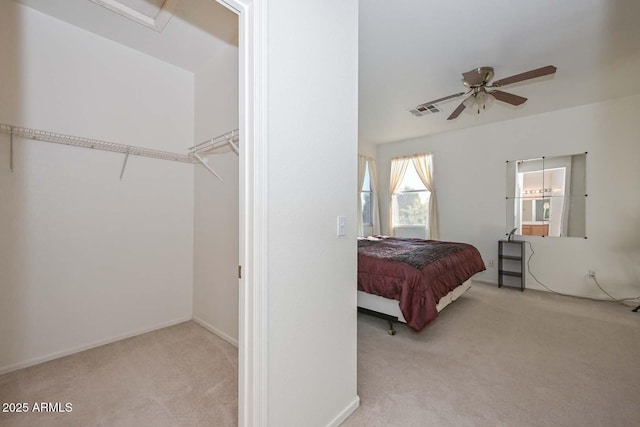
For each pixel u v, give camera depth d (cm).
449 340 253
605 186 369
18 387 181
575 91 337
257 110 114
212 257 270
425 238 544
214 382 187
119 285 249
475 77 254
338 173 157
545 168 414
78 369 201
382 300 272
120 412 159
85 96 231
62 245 221
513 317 308
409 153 561
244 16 117
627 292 356
